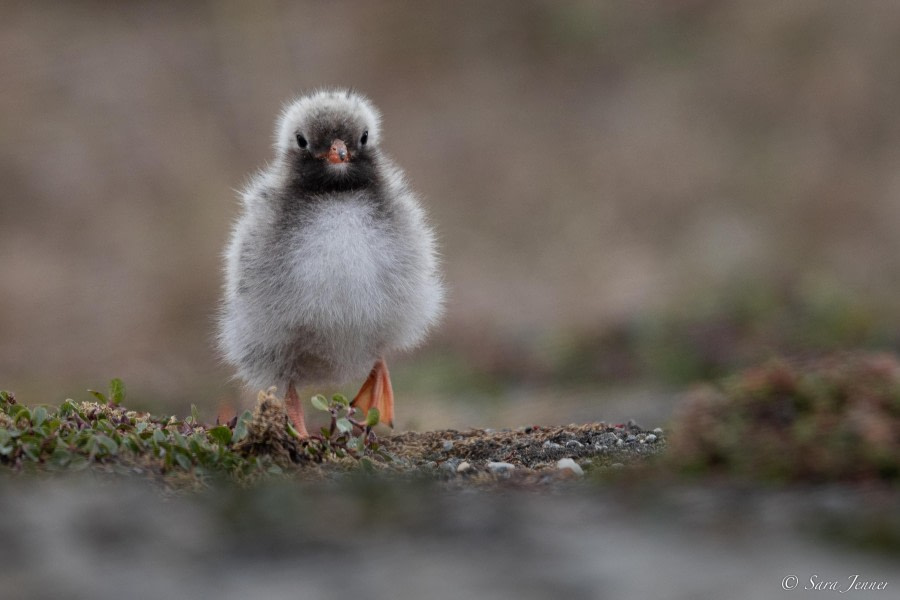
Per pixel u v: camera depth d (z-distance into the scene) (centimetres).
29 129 2597
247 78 2748
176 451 731
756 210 2345
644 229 2322
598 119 2681
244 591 517
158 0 3159
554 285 2114
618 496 666
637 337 1719
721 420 736
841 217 2295
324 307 934
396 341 995
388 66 2869
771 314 1759
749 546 575
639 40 2897
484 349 1797
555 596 517
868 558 561
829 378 748
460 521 616
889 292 1911
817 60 2722
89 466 696
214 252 2136
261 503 647
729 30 2866
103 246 2236
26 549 555
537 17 2977
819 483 677
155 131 2577
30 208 2375
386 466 805
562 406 1433
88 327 1925
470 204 2434
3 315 1978
